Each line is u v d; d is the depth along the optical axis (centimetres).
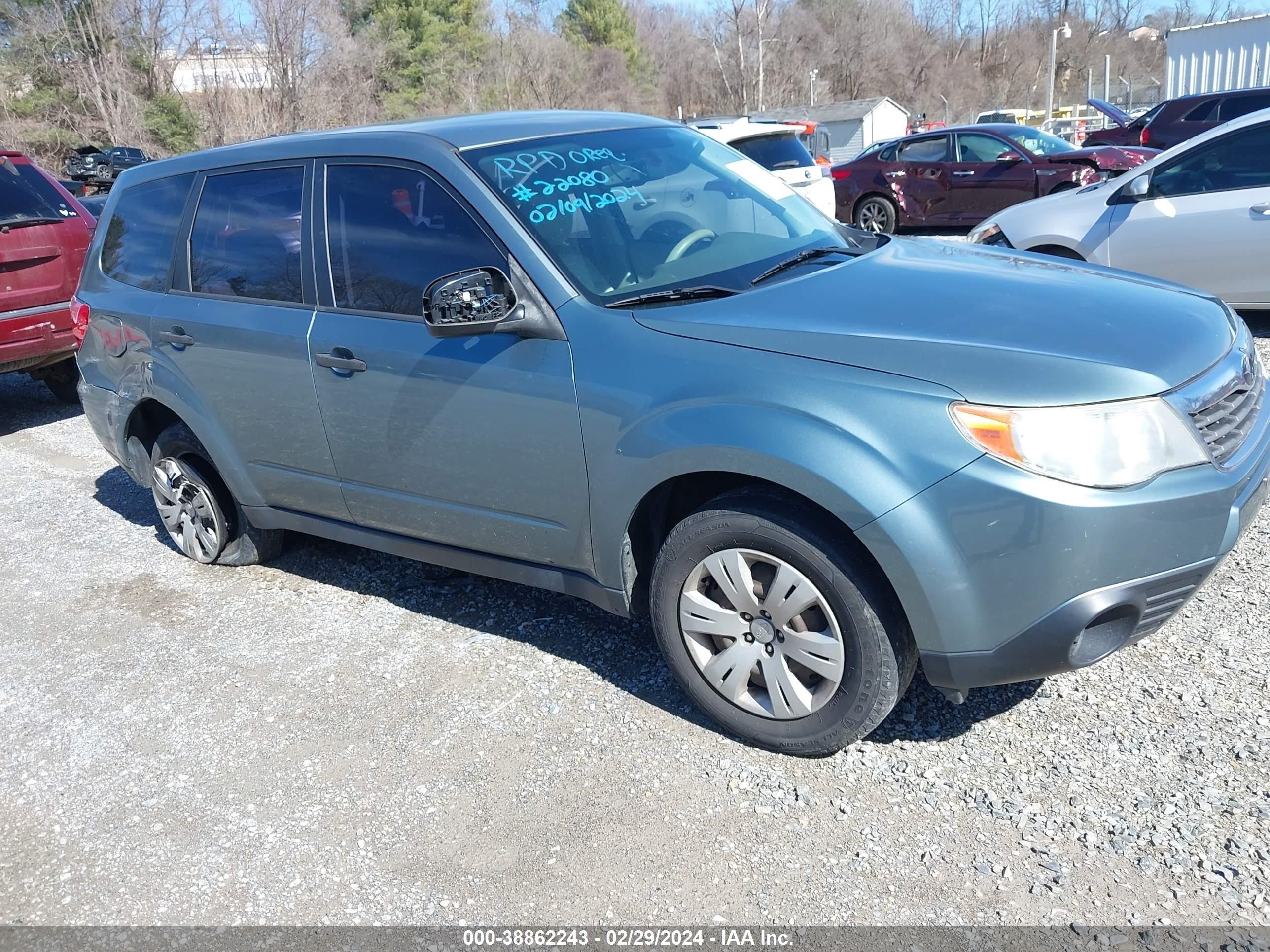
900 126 4647
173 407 452
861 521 269
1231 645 340
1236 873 249
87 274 509
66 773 344
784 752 310
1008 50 8306
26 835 316
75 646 430
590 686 359
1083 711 315
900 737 314
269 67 3897
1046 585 260
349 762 331
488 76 5597
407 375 355
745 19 5666
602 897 265
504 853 284
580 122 399
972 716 319
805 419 276
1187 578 271
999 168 1444
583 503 326
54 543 549
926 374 268
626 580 329
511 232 336
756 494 295
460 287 312
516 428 332
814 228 396
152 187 475
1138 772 287
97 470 673
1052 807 278
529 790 308
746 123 1203
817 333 289
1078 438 255
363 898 274
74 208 772
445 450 355
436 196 356
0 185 723
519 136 375
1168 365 272
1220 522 269
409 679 376
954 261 353
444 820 300
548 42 6053
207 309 429
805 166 1236
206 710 370
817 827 281
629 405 305
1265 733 295
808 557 283
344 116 4166
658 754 319
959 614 268
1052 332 281
